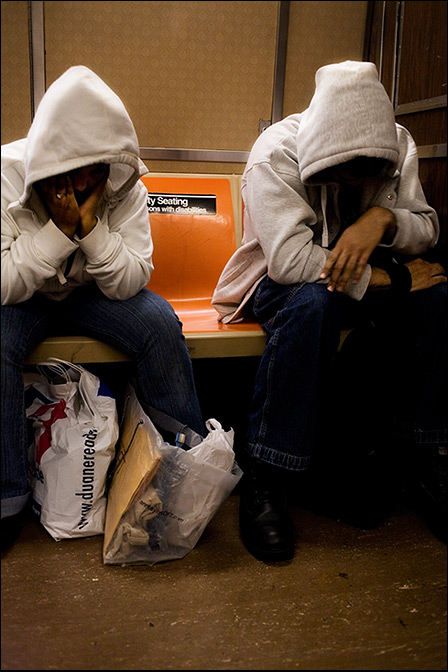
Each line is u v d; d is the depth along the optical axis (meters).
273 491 1.50
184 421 1.53
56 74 1.95
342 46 2.16
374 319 1.55
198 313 2.00
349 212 1.70
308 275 1.51
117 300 1.52
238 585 1.29
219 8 2.02
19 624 1.14
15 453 1.36
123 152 1.33
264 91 2.15
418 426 1.57
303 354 1.43
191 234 2.07
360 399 1.49
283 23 2.06
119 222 1.52
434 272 1.61
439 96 1.83
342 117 1.41
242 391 2.26
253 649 1.10
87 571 1.32
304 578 1.33
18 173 1.39
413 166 1.71
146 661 1.06
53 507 1.42
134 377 1.74
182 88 2.08
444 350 1.54
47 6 1.88
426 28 1.86
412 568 1.38
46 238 1.35
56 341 1.52
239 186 2.16
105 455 1.43
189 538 1.39
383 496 1.54
